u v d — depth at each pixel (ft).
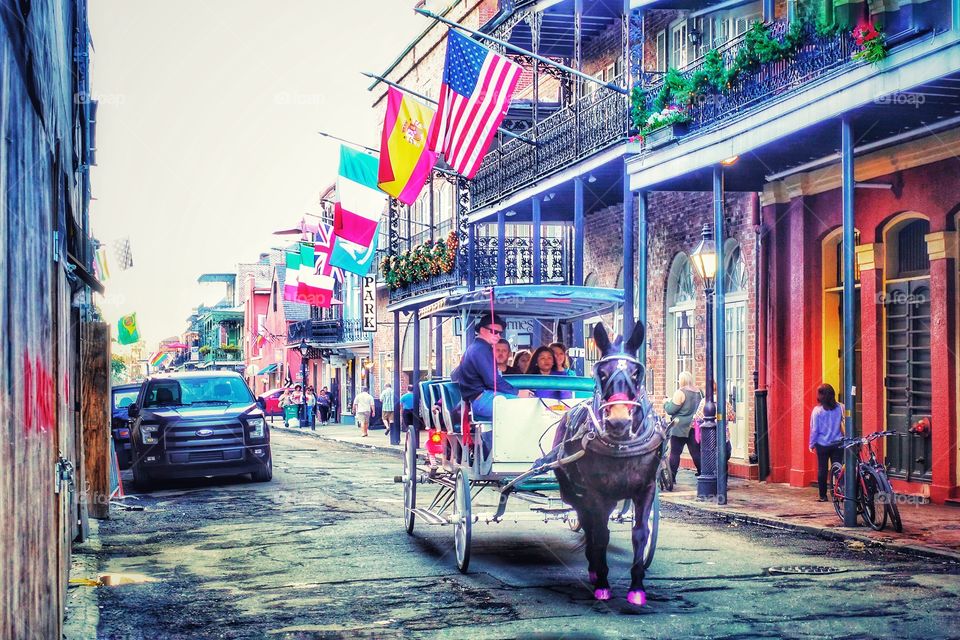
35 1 17.57
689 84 53.11
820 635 23.41
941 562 33.09
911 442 49.49
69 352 33.47
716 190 51.29
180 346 295.07
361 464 78.74
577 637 23.40
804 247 56.70
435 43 119.14
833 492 42.16
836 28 42.24
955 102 40.98
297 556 35.22
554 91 92.99
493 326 34.55
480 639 23.36
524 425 30.96
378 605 27.20
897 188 49.75
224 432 61.57
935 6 36.99
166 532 41.96
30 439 16.26
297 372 217.77
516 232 102.27
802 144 49.60
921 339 49.47
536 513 34.60
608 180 71.41
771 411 58.70
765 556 34.35
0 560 13.00
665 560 33.55
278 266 238.89
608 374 25.77
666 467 54.44
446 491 40.88
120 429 66.33
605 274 83.56
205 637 24.13
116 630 24.95
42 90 19.29
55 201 23.24
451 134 57.98
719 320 49.98
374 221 98.22
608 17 77.61
